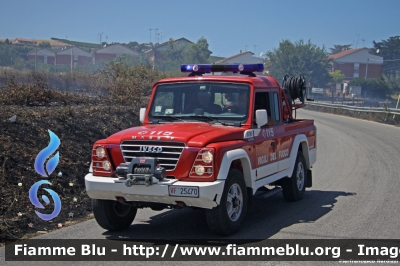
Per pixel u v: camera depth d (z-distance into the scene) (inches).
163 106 307.4
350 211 326.6
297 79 397.4
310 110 1760.6
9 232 269.7
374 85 2689.5
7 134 379.6
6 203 296.0
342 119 1263.5
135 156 253.8
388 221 299.0
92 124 491.2
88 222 301.4
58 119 459.8
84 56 2942.9
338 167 518.0
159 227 290.8
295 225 291.1
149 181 239.5
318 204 351.9
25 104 553.9
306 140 374.0
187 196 238.2
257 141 289.6
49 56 2856.8
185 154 243.4
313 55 2760.8
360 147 678.5
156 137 249.9
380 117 1182.3
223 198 251.6
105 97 718.5
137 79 852.6
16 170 333.7
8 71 911.0
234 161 272.8
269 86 322.0
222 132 262.2
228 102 295.1
